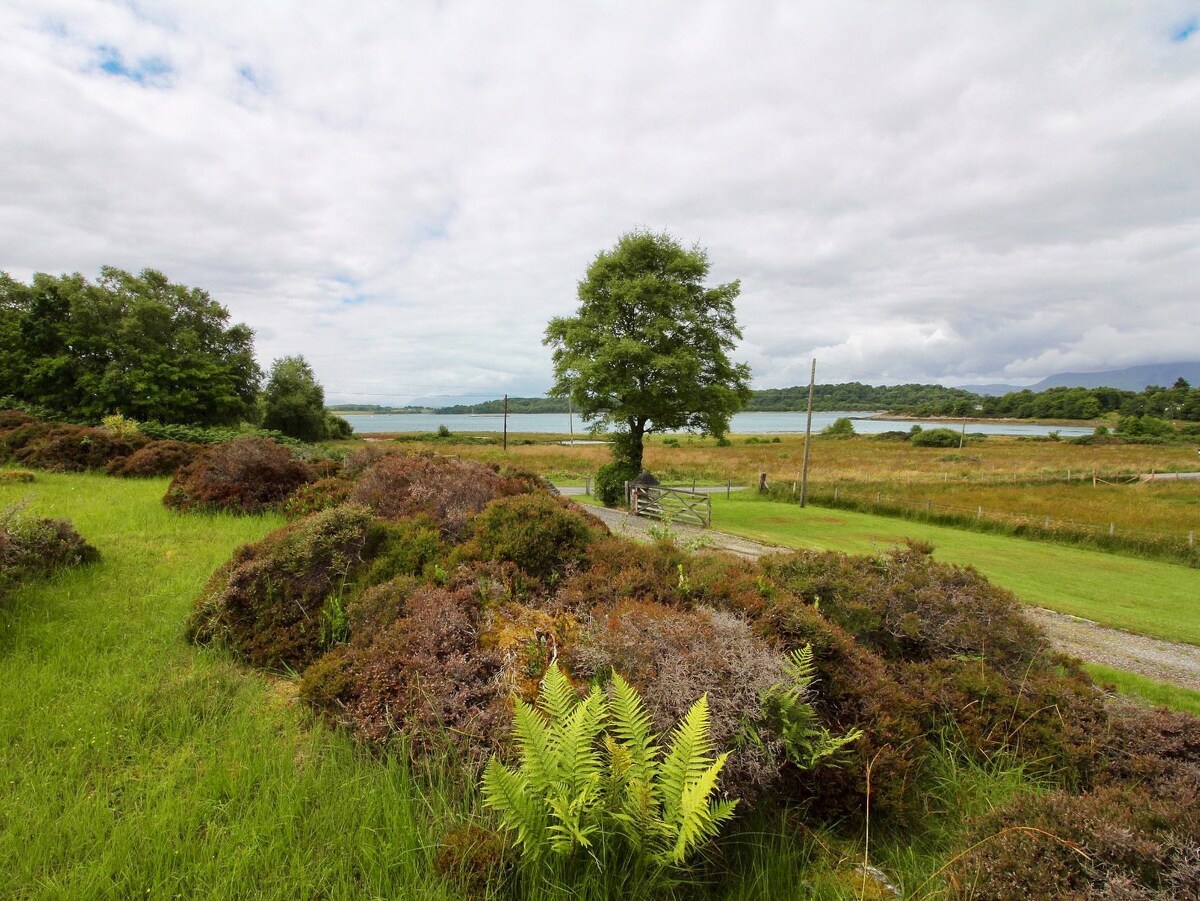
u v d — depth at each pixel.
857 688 3.88
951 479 31.34
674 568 5.39
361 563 5.29
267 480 10.15
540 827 2.42
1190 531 16.41
